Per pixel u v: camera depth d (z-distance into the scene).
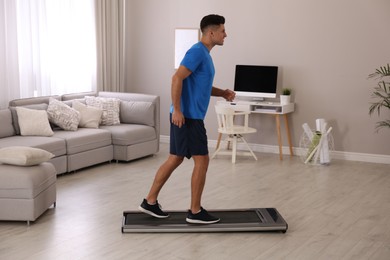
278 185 6.33
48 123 6.73
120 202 5.52
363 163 7.68
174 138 4.67
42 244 4.33
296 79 8.11
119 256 4.11
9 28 7.10
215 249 4.29
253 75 8.19
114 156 7.35
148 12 9.05
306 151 8.12
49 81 7.85
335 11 7.77
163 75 9.07
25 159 4.77
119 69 9.23
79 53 8.46
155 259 4.07
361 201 5.72
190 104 4.58
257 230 4.65
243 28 8.36
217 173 6.89
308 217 5.14
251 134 8.52
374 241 4.53
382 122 7.64
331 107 7.94
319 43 7.91
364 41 7.64
